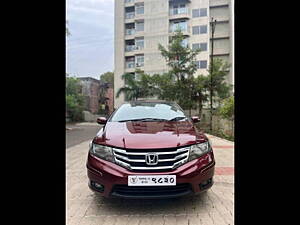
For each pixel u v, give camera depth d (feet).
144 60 110.01
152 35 109.40
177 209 10.14
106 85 123.24
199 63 101.60
